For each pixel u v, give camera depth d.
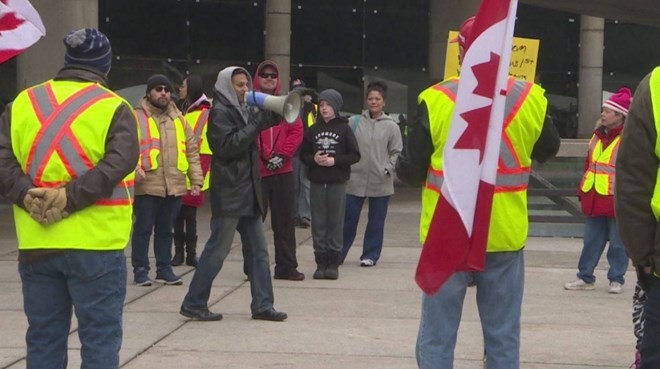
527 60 18.62
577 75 41.06
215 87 13.72
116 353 8.67
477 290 9.03
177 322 14.24
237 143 13.35
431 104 8.86
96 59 8.85
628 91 16.59
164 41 38.16
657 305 7.27
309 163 18.14
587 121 40.53
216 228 13.95
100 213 8.51
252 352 12.51
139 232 17.03
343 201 18.17
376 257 19.77
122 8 37.69
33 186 8.50
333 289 17.12
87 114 8.52
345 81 39.62
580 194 17.31
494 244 8.82
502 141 8.79
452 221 8.34
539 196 24.77
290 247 17.98
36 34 9.68
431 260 8.43
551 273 19.23
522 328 14.20
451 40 14.92
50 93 8.64
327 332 13.70
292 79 39.28
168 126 17.03
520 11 40.78
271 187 17.86
